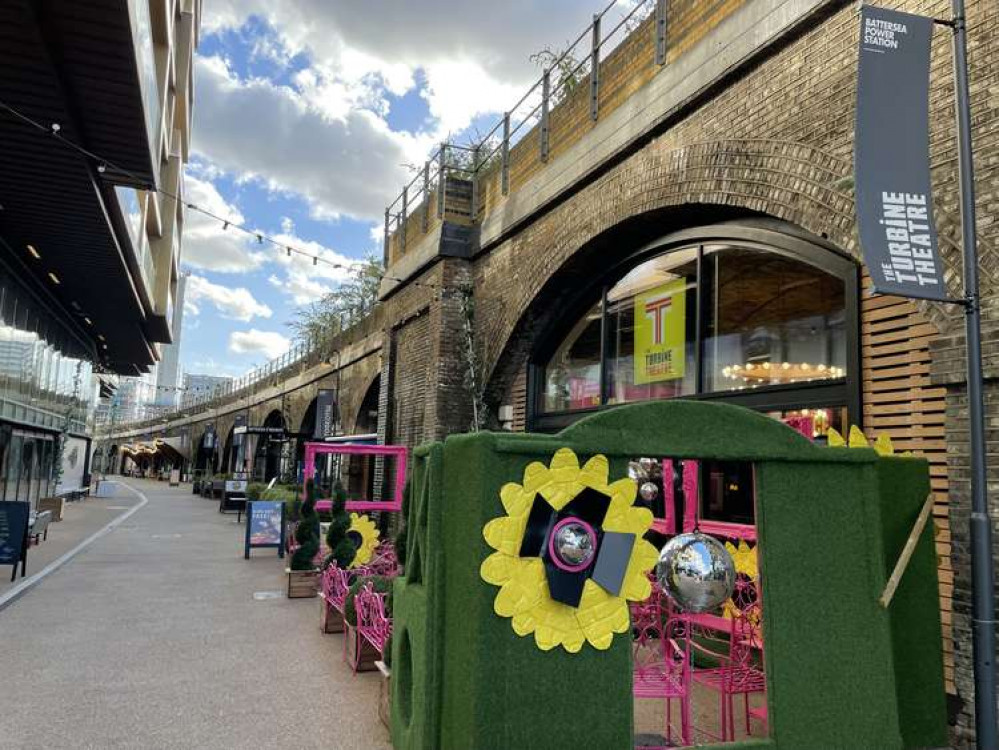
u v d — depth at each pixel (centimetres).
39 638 726
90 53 850
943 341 500
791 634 387
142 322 2608
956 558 481
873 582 411
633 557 370
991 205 481
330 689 585
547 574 348
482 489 344
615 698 355
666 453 377
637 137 844
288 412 3219
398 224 1658
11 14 752
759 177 672
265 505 1405
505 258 1210
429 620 369
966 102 414
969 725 461
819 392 650
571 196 1005
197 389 6141
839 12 608
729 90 728
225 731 489
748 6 695
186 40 2503
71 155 1076
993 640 381
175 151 2470
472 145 1438
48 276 1856
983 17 501
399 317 1567
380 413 1642
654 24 860
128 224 1498
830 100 608
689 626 517
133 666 635
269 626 807
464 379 1298
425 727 358
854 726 389
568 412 1101
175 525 2069
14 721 496
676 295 890
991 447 463
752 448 393
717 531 697
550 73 1141
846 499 416
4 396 1728
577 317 1123
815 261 654
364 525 1020
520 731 333
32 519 1393
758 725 528
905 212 420
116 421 10750
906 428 544
